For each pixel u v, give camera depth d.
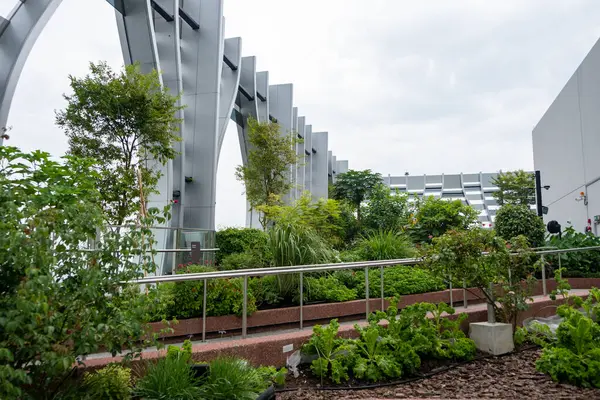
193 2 18.66
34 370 2.88
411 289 8.09
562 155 18.28
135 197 10.70
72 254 3.18
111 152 10.65
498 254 5.76
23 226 2.75
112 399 3.42
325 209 11.61
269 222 18.56
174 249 10.40
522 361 5.26
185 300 6.20
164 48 16.33
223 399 3.67
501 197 37.66
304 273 7.77
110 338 3.11
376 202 19.03
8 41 10.80
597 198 14.38
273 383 4.40
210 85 18.16
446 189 50.56
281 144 20.48
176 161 17.19
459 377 4.74
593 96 14.53
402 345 4.86
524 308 5.98
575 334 4.72
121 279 3.38
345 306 7.33
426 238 13.66
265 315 6.64
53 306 2.85
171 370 3.73
